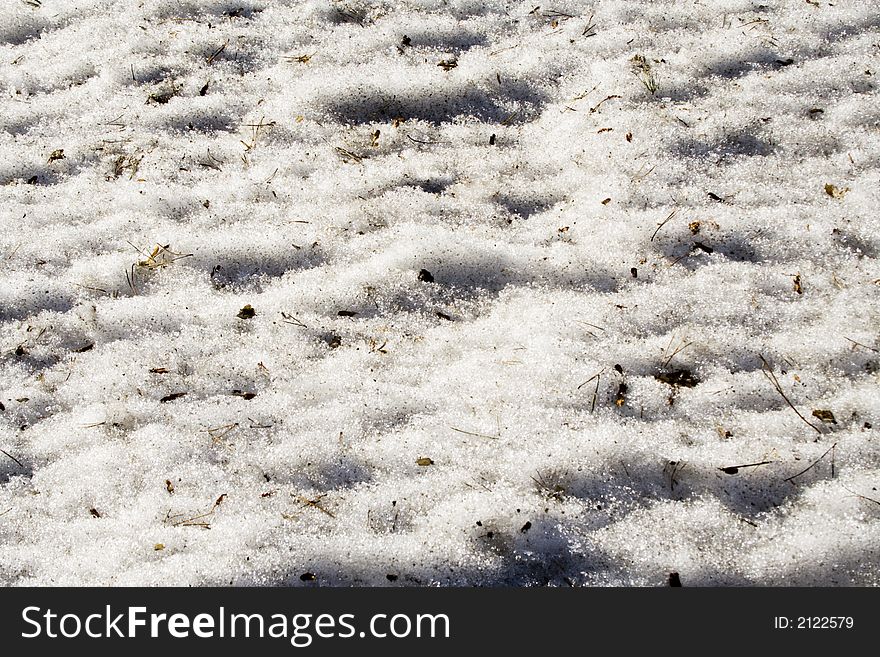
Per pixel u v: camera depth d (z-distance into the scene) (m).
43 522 2.82
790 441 2.85
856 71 3.22
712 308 2.97
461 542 2.80
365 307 2.99
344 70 3.26
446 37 3.32
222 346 2.96
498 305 2.99
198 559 2.79
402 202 3.09
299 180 3.13
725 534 2.80
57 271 3.03
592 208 3.08
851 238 3.03
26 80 3.26
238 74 3.28
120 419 2.89
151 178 3.13
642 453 2.85
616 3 3.36
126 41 3.32
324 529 2.81
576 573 2.79
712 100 3.20
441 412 2.89
